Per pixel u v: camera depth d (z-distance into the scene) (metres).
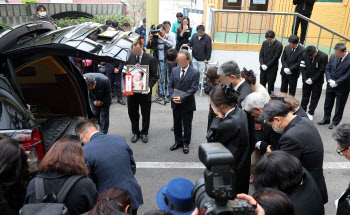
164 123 5.79
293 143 2.31
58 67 3.73
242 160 2.61
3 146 2.04
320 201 1.85
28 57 2.78
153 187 3.70
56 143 2.05
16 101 2.62
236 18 9.22
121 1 10.53
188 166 4.22
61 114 4.10
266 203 1.41
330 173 4.07
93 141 2.46
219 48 8.07
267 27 9.32
